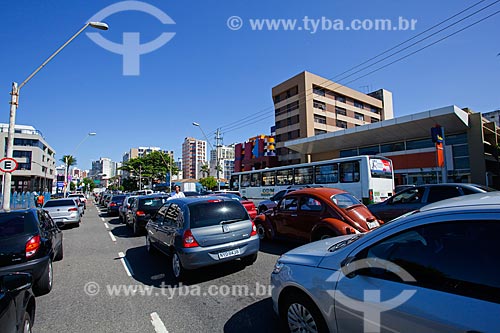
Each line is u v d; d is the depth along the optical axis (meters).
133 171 65.81
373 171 12.45
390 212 8.13
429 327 1.82
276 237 7.74
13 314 2.43
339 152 31.45
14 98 11.21
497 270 1.78
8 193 10.95
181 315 3.77
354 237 3.26
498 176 23.92
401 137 25.11
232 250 5.18
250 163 51.19
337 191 6.87
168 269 5.94
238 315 3.71
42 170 64.69
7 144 10.98
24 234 4.63
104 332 3.38
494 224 1.87
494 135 24.17
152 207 10.66
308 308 2.69
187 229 5.03
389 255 2.27
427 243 2.14
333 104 47.00
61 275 5.79
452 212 2.07
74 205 13.74
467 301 1.75
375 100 54.66
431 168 23.27
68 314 3.92
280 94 48.59
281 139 47.69
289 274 2.93
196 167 119.50
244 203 12.53
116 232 11.66
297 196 7.24
